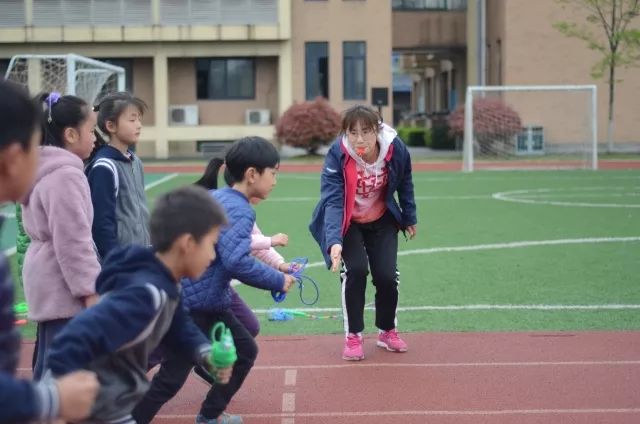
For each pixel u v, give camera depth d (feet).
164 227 11.25
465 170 92.48
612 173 86.17
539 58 114.01
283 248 42.73
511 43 114.01
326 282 34.32
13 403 8.32
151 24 111.34
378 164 22.36
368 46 115.14
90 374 9.04
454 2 130.41
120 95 18.38
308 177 86.63
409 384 21.31
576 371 22.16
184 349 11.86
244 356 17.58
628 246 42.09
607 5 109.29
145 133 114.52
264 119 115.96
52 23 111.14
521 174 86.74
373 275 23.61
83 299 15.49
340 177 22.62
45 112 16.53
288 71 114.32
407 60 162.09
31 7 110.73
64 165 15.43
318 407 19.74
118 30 111.24
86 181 15.72
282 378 21.93
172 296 11.29
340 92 115.55
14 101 9.09
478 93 114.93
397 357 23.66
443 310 29.04
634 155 108.06
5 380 8.36
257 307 30.09
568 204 60.39
